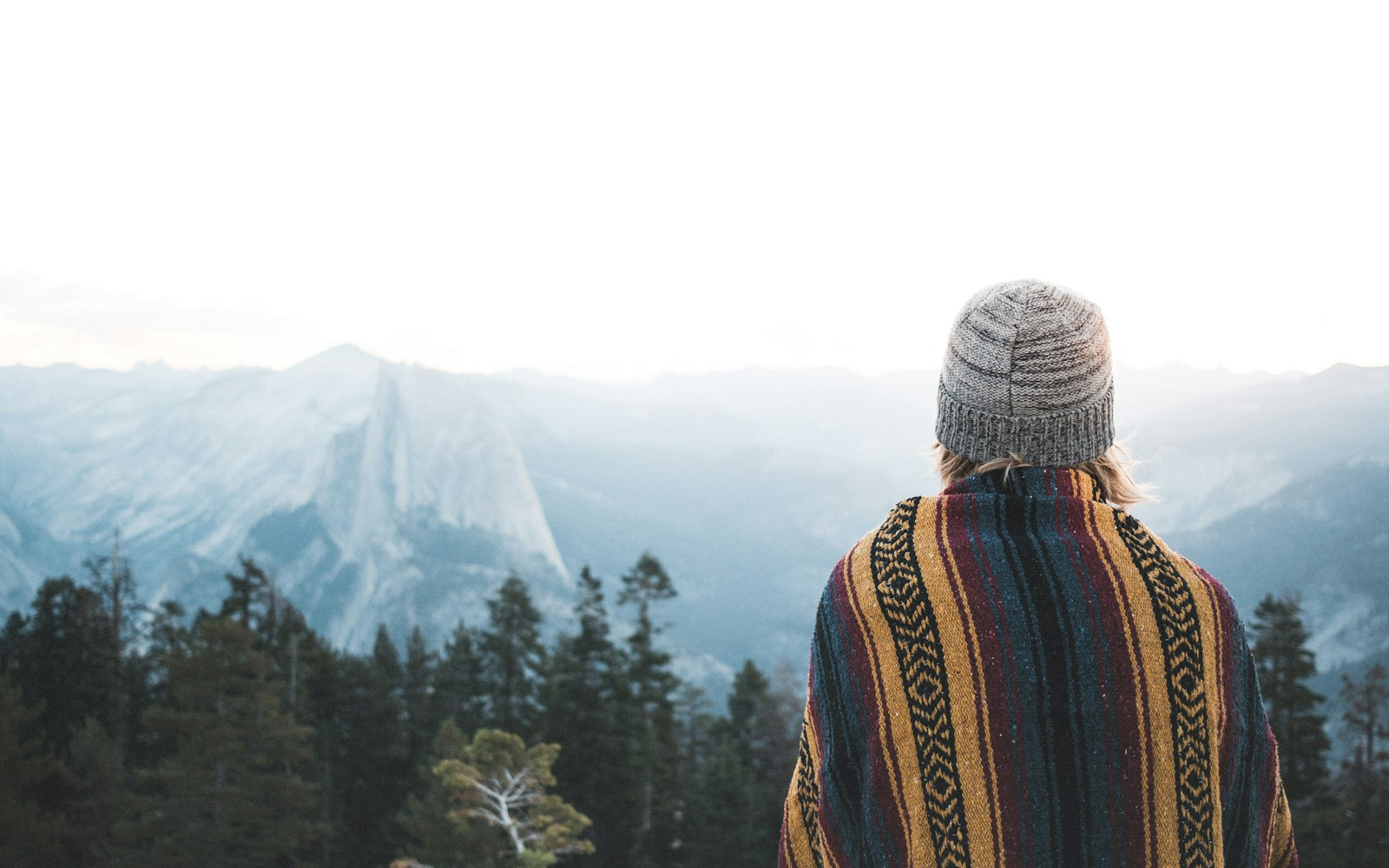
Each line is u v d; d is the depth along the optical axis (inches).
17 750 1326.3
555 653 2041.1
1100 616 48.3
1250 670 51.8
